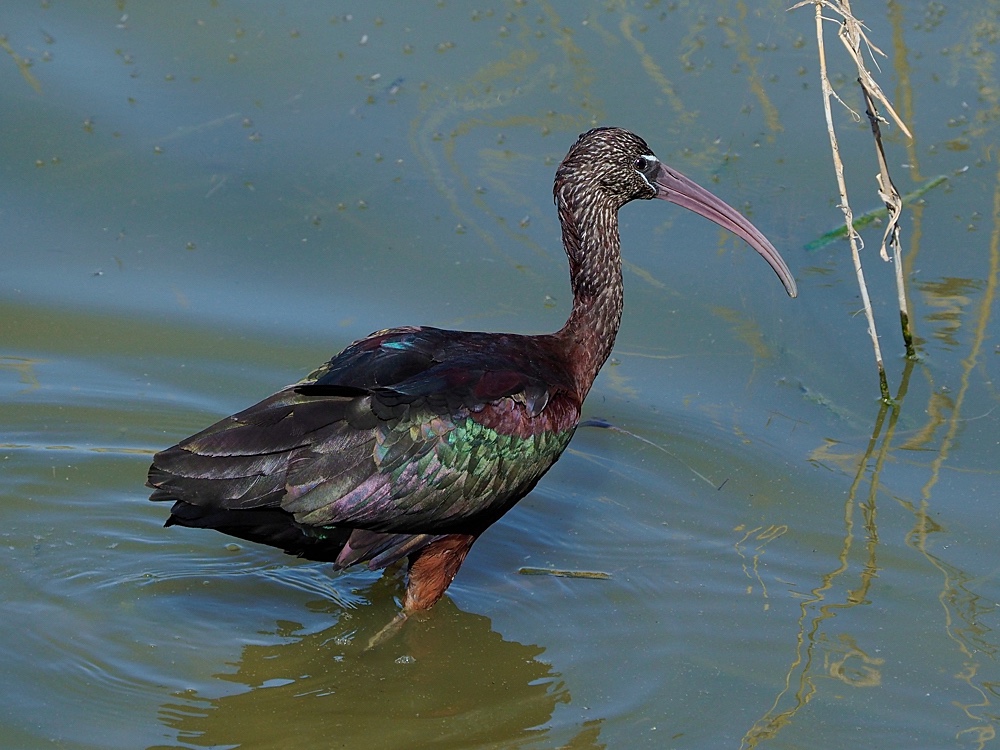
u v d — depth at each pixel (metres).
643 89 17.25
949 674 10.10
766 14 18.47
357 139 16.42
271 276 14.84
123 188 15.74
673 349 14.28
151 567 11.26
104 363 13.82
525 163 16.19
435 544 10.58
